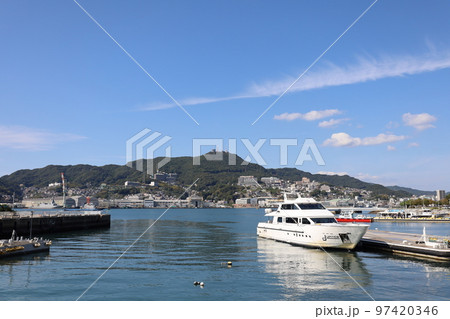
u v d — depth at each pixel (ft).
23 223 208.44
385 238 146.92
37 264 103.86
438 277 88.53
